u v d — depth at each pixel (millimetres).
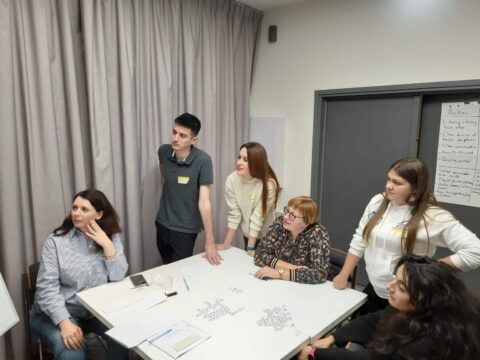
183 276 1979
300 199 2025
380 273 1798
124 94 2502
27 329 2242
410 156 2932
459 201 2803
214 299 1718
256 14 3521
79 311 1919
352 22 3027
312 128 3381
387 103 3014
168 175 2543
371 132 3141
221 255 2326
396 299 1218
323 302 1717
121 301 1682
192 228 2561
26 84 2094
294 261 2068
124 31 2461
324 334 1522
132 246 2668
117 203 2604
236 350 1325
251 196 2539
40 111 2156
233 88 3418
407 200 1742
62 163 2334
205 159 2459
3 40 1960
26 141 2154
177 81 2934
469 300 1130
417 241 1703
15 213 2084
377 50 2924
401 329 1168
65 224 1939
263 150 2422
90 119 2354
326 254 1981
